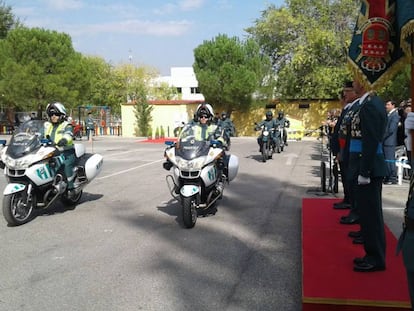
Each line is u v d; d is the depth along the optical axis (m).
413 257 2.88
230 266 5.50
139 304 4.49
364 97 4.88
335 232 6.02
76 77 28.17
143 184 11.52
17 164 7.30
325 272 4.54
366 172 4.39
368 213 4.52
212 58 30.58
